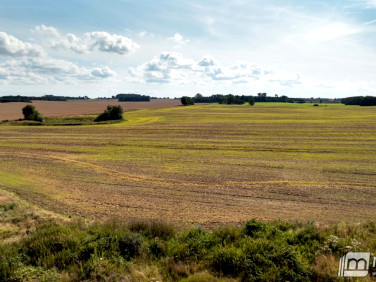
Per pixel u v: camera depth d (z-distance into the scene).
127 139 45.34
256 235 10.15
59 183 21.59
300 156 31.86
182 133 51.91
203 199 17.97
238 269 7.80
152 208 16.27
